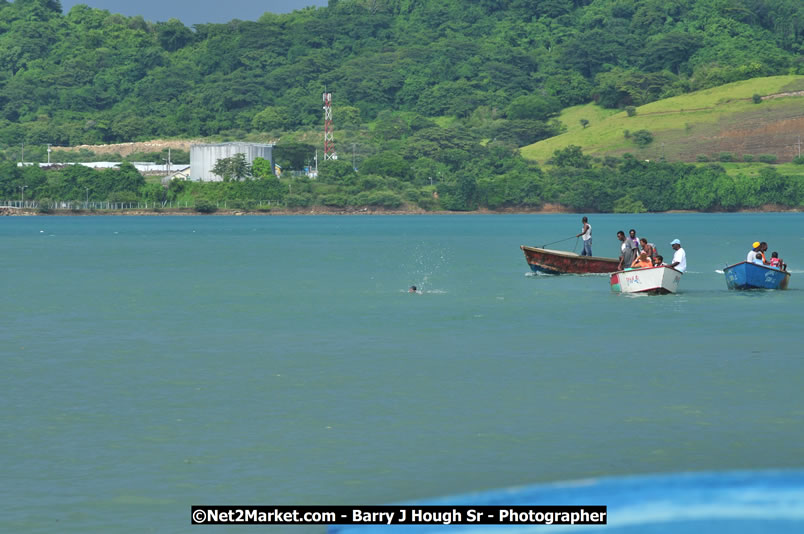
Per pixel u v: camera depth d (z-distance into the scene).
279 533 52.72
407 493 58.41
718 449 66.44
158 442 68.50
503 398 82.19
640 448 66.75
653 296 167.12
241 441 68.69
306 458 64.69
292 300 167.25
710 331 123.00
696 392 84.19
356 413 77.00
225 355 106.00
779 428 71.56
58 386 88.06
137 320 138.75
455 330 125.50
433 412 77.00
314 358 103.62
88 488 58.84
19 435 70.19
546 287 188.38
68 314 146.88
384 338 118.69
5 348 111.50
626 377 91.31
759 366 97.06
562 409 77.88
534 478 60.84
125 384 88.88
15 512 54.88
